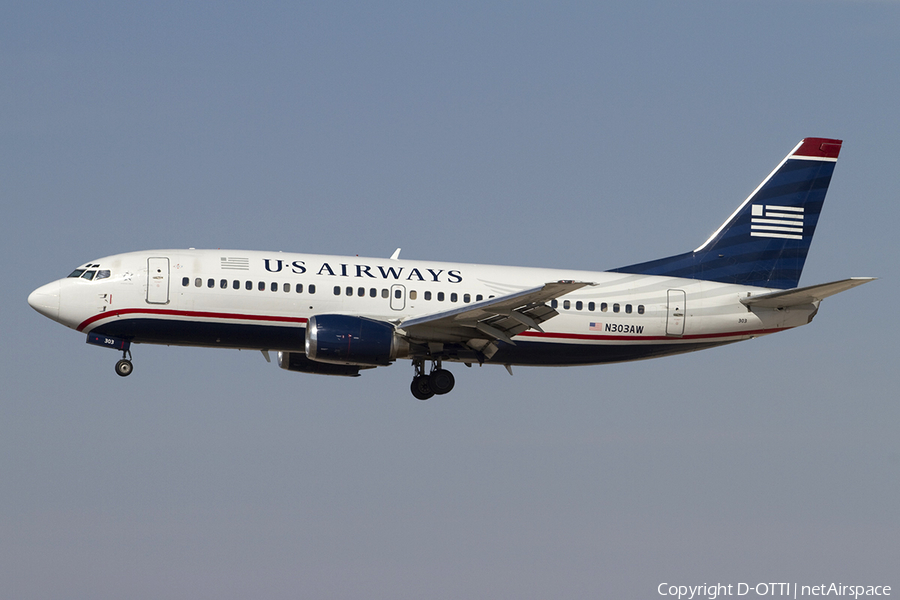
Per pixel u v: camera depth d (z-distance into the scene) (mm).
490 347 133125
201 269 129000
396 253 141000
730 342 144500
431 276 134375
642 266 145500
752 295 143250
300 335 130625
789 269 149000
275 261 131750
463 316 123812
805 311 143375
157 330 128125
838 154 151750
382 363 128250
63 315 126875
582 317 138000
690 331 141750
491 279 136250
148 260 129125
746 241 148625
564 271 141625
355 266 133375
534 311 125125
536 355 138375
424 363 140750
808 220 150375
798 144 151375
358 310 130750
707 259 147125
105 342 128250
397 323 131000
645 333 140250
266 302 128875
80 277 128625
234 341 130375
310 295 129875
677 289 142250
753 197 149875
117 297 126938
